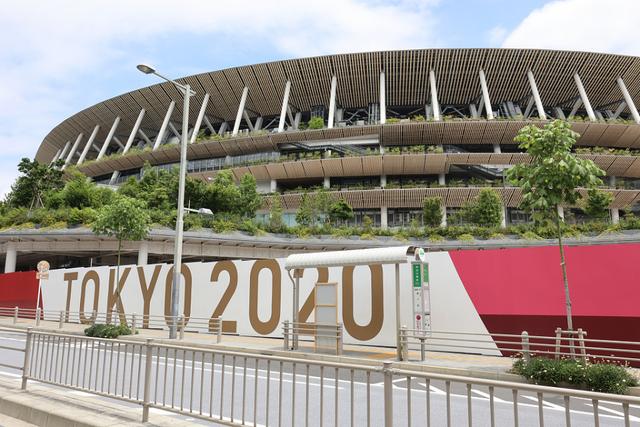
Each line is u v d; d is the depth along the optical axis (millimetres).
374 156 52438
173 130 69312
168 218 37844
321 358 13734
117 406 6582
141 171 67125
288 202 52688
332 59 57375
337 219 45938
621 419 7438
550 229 38062
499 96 60812
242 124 71188
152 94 66625
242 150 61875
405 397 8992
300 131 57031
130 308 24594
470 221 44656
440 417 7449
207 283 21719
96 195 46906
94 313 22422
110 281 25844
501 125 53469
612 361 12555
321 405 4449
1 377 10172
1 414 6762
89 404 6609
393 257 13328
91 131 77750
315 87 61594
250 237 39125
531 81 56594
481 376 11117
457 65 56656
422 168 54625
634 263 12977
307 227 42062
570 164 10758
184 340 18172
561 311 13711
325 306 14766
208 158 64375
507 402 8742
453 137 56438
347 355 14008
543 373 10039
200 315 21625
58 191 48625
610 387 9328
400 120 55719
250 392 9203
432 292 15672
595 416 3127
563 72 56750
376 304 16422
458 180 55906
